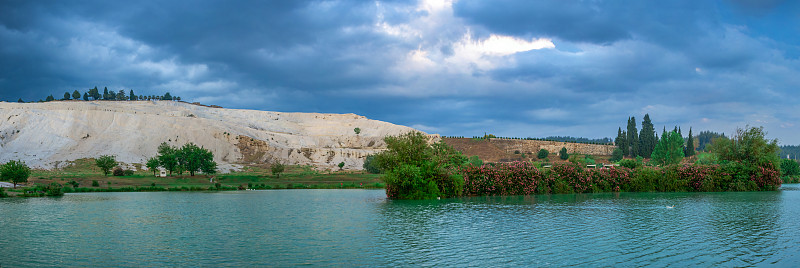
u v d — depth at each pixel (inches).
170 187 3171.8
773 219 1443.2
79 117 6939.0
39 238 1121.4
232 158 6771.7
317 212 1665.8
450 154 2449.6
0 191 2372.0
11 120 6584.6
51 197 2405.3
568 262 874.1
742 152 3083.2
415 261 882.8
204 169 4355.3
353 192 2847.0
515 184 2564.0
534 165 2805.1
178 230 1245.7
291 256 923.4
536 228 1266.0
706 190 2935.5
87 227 1299.2
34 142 6171.3
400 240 1093.1
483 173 2532.0
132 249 992.9
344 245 1034.7
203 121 7564.0
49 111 7012.8
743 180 2997.0
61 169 5300.2
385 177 2257.6
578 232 1199.6
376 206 1895.9
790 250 975.6
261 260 890.1
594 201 2128.4
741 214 1581.0
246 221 1428.4
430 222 1389.0
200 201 2146.9
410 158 2363.4
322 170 6141.7
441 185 2361.0
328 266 844.0
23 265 849.5
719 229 1243.2
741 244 1035.9
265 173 5438.0
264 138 7785.4
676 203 2006.6
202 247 1011.9
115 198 2340.1
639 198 2308.1
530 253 948.0
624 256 920.3
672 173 2974.9
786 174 4731.8
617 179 2906.0
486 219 1461.6
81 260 890.7
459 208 1801.2
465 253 949.8
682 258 904.3
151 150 6441.9
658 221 1398.9
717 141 3294.8
